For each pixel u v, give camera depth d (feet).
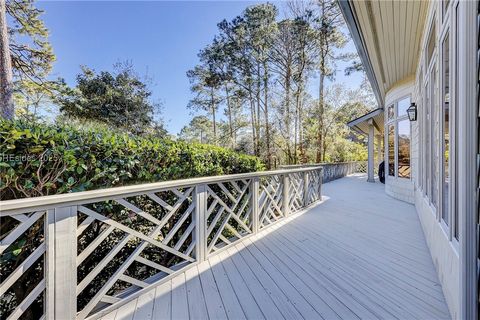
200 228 8.01
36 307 6.04
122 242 5.88
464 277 3.98
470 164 3.93
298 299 6.01
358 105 53.21
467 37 3.93
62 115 35.42
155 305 5.79
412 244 9.70
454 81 5.11
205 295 6.19
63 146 5.54
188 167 9.09
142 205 7.83
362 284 6.70
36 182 5.32
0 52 18.35
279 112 48.73
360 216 14.17
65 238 4.71
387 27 11.13
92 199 5.19
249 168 13.10
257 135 51.55
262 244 9.71
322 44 43.04
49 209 4.49
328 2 41.06
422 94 11.59
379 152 41.68
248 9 47.26
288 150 47.83
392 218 13.71
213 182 8.54
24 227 4.15
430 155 9.05
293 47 45.16
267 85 48.70
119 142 6.80
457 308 4.71
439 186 6.91
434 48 8.23
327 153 49.73
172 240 9.18
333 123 51.16
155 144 7.94
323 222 12.90
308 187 17.11
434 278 7.00
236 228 11.51
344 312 5.52
